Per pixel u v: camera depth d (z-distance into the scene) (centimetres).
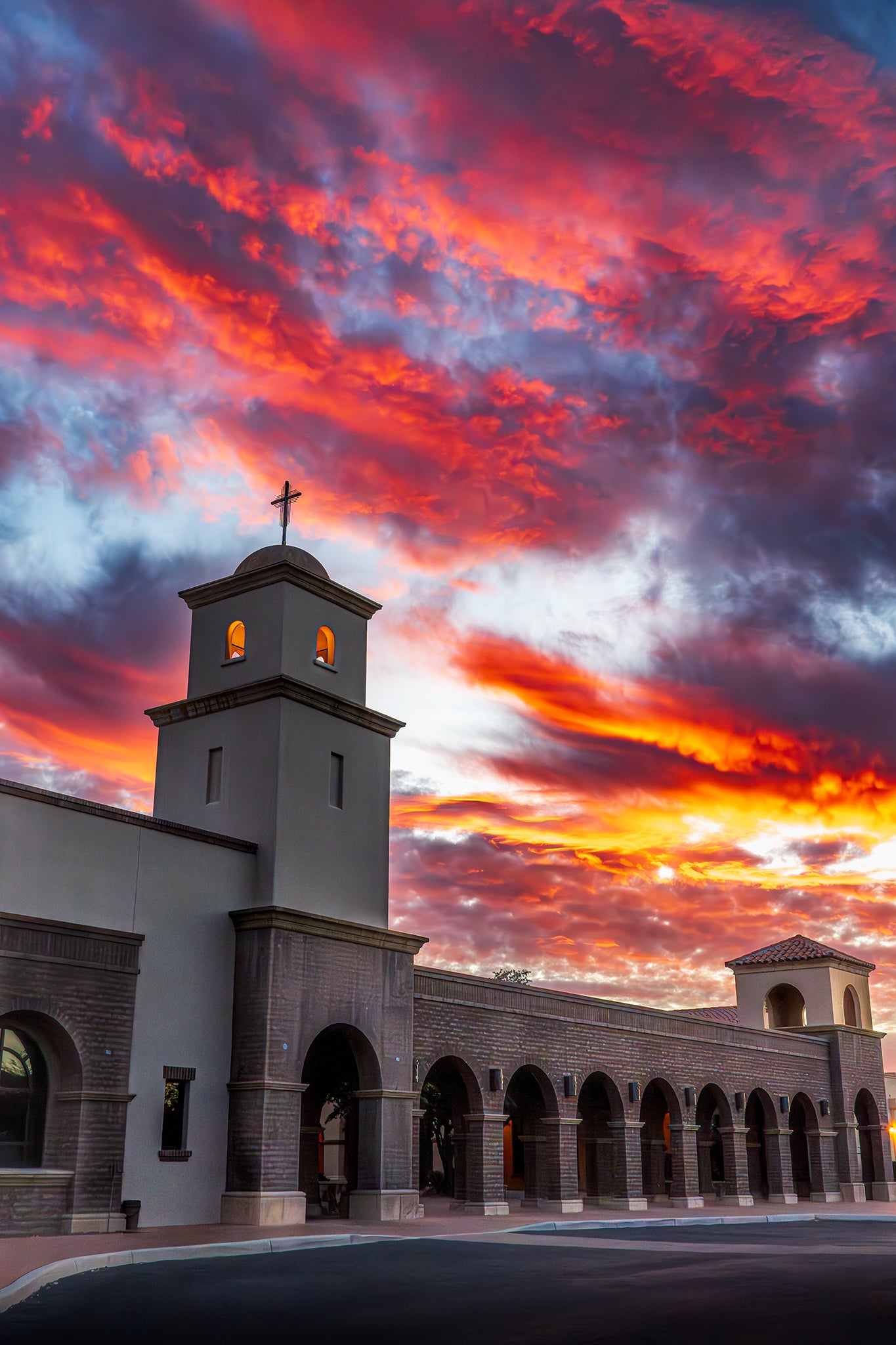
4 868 2164
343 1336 1075
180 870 2478
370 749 2948
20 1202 2066
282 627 2795
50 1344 1039
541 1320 1173
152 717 2902
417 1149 2781
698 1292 1402
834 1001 4881
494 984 3155
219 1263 1747
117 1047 2269
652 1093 4078
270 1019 2475
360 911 2802
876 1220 3331
